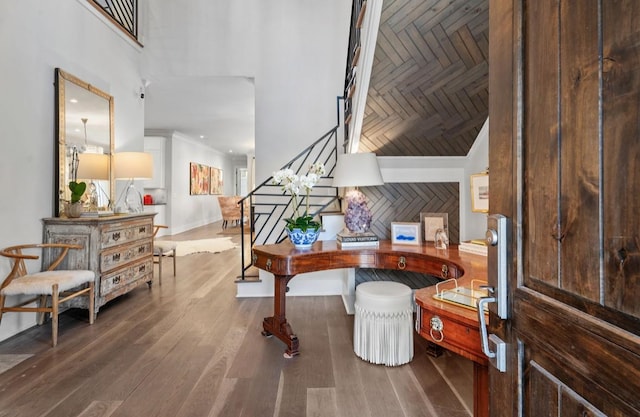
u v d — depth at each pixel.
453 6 1.85
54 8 3.04
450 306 1.17
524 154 0.71
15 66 2.66
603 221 0.52
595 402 0.53
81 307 2.90
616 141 0.50
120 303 3.40
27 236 2.77
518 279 0.73
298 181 2.71
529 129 0.69
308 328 2.78
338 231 3.40
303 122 4.21
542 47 0.66
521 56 0.72
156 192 8.18
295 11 4.27
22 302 2.69
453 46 2.06
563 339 0.60
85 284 2.90
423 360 2.23
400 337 2.16
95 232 2.91
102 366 2.14
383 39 2.04
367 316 2.20
